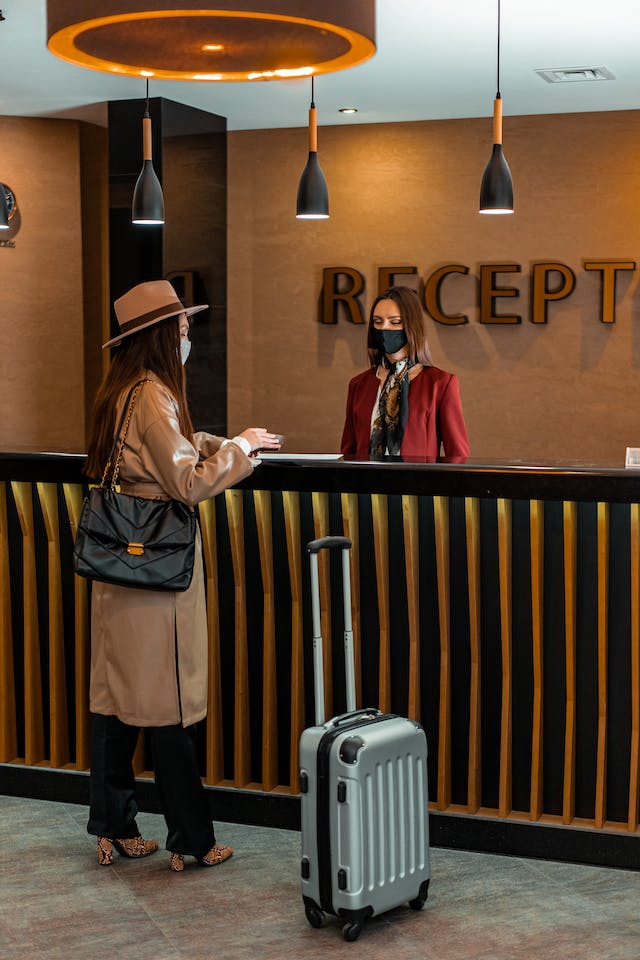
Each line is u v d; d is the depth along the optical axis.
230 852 3.79
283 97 7.55
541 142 8.02
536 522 3.74
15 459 4.21
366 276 8.50
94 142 8.62
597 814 3.76
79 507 4.24
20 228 8.27
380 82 7.09
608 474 3.57
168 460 3.39
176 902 3.46
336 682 4.10
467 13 5.61
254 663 4.17
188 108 7.86
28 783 4.38
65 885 3.58
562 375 8.12
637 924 3.32
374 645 4.03
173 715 3.52
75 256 8.42
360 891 3.19
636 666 3.70
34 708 4.38
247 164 8.70
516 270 8.13
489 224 8.20
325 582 4.03
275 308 8.73
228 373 8.87
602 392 8.04
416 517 3.92
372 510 3.95
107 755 3.66
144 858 3.79
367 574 4.01
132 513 3.44
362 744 3.19
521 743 3.89
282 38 3.72
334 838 3.20
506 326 8.21
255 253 8.74
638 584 3.67
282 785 4.17
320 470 3.85
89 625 4.29
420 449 4.84
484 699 3.93
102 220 8.75
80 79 7.07
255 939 3.23
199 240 8.12
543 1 5.41
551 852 3.80
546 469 3.62
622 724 3.79
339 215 8.53
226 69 4.07
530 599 3.84
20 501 4.28
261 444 3.62
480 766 3.93
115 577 3.41
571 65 6.62
